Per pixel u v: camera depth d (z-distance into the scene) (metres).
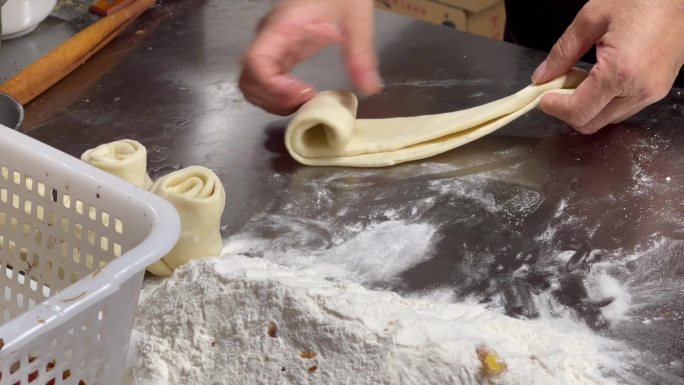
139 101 1.74
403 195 1.49
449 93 1.77
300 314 1.07
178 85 1.79
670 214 1.45
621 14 1.53
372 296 1.17
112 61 1.87
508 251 1.36
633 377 1.13
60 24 1.98
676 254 1.36
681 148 1.61
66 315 0.82
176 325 1.12
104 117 1.68
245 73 1.52
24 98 1.69
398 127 1.60
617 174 1.54
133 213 0.98
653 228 1.41
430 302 1.22
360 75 1.51
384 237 1.39
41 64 1.74
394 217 1.43
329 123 1.49
